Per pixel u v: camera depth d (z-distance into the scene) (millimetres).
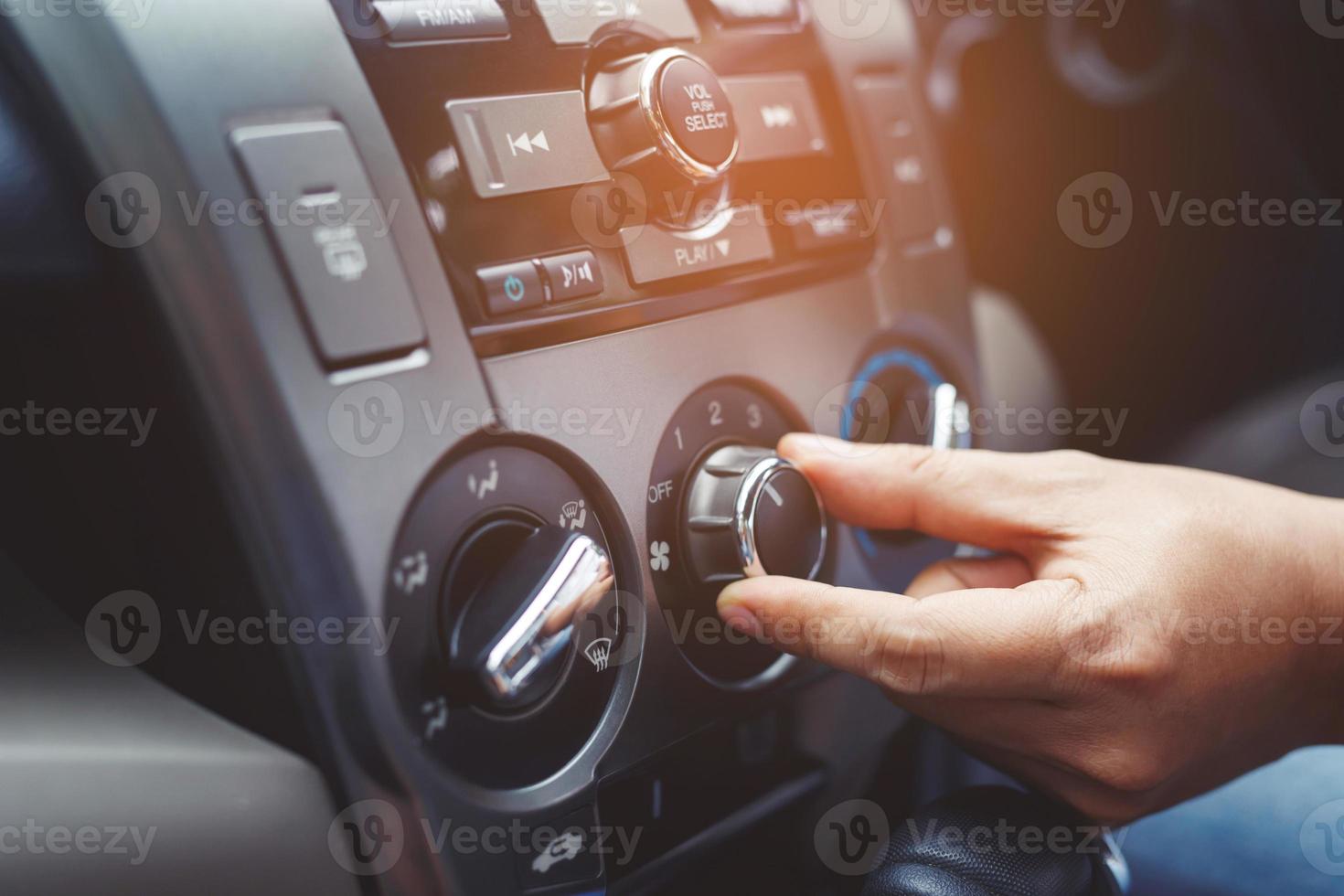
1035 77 944
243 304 367
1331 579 534
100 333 387
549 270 446
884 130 619
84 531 442
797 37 579
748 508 476
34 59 365
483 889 414
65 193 372
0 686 425
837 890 558
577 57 475
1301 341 1045
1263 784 695
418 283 409
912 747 603
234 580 385
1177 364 1032
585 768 451
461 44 442
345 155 398
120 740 417
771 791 553
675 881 516
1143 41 938
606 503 464
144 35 368
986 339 840
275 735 410
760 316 532
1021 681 461
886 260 608
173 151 364
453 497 417
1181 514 518
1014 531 530
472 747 417
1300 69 1026
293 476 370
